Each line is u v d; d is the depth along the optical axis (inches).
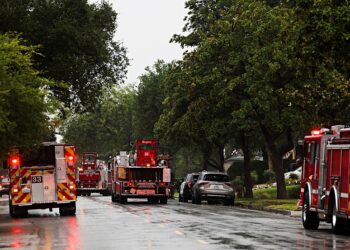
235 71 1988.2
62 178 1460.4
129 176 1988.2
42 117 1353.3
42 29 1798.7
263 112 1910.7
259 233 945.5
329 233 985.5
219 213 1451.8
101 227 1082.1
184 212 1487.5
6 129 1234.6
